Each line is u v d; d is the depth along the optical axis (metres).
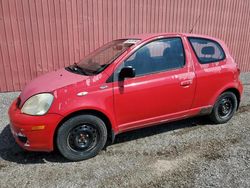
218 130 4.40
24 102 3.27
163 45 3.79
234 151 3.68
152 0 7.82
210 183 2.93
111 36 7.47
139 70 3.57
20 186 2.87
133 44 3.61
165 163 3.35
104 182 2.95
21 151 3.62
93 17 7.08
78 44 7.09
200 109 4.25
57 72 3.92
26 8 6.30
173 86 3.79
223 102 4.55
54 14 6.61
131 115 3.59
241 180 2.99
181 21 8.57
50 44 6.76
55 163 3.33
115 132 3.56
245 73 10.22
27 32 6.45
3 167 3.24
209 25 9.25
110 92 3.36
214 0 9.05
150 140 4.00
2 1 6.04
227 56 4.47
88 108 3.22
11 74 6.56
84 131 3.32
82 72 3.64
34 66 6.73
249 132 4.34
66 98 3.14
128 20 7.59
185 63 3.93
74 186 2.88
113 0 7.22
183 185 2.89
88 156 3.41
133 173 3.12
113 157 3.49
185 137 4.12
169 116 3.95
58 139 3.20
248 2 9.91
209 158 3.47
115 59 3.47
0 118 4.82
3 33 6.23
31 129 3.07
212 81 4.21
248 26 10.27
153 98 3.67
